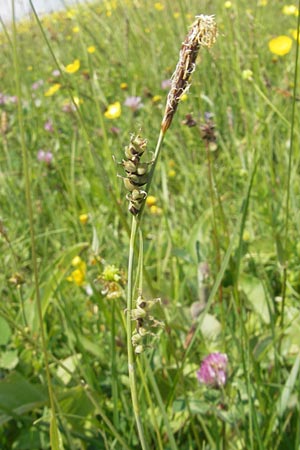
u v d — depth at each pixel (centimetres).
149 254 50
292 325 33
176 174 67
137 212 17
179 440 32
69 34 118
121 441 24
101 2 125
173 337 40
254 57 65
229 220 50
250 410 26
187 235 51
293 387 29
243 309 37
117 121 81
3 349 41
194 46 16
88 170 66
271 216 45
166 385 32
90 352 38
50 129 80
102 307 35
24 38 119
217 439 28
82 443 31
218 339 36
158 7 112
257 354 33
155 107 74
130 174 16
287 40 53
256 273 43
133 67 93
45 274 42
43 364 38
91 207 58
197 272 43
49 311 44
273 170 50
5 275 48
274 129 57
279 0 107
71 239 57
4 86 104
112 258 49
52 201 64
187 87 16
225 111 68
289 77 68
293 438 29
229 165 59
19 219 62
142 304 18
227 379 30
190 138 66
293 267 45
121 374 35
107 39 106
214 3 88
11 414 27
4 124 69
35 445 32
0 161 76
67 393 30
